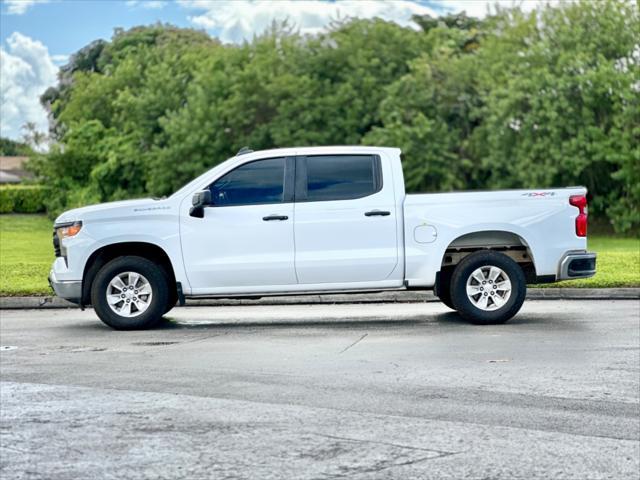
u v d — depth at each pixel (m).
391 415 7.54
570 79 50.06
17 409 7.89
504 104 51.31
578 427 7.15
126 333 12.56
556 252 12.98
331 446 6.67
